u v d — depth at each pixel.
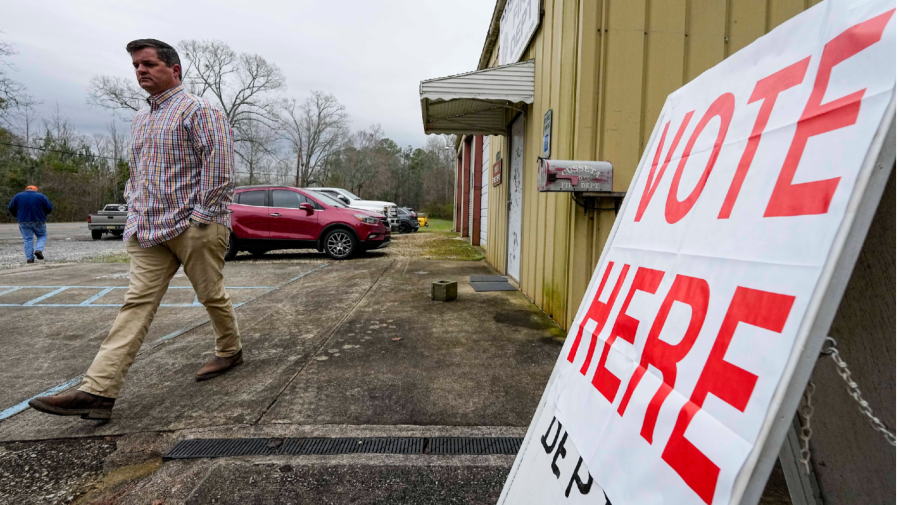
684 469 0.69
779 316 0.62
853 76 0.64
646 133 3.40
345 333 3.74
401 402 2.45
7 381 2.84
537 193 4.67
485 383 2.69
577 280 3.54
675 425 0.74
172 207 2.40
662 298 0.92
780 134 0.76
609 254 1.28
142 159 2.41
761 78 0.88
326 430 2.16
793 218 0.66
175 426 2.22
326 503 1.65
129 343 2.29
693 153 1.02
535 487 1.11
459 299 5.04
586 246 3.51
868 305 0.80
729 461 0.61
